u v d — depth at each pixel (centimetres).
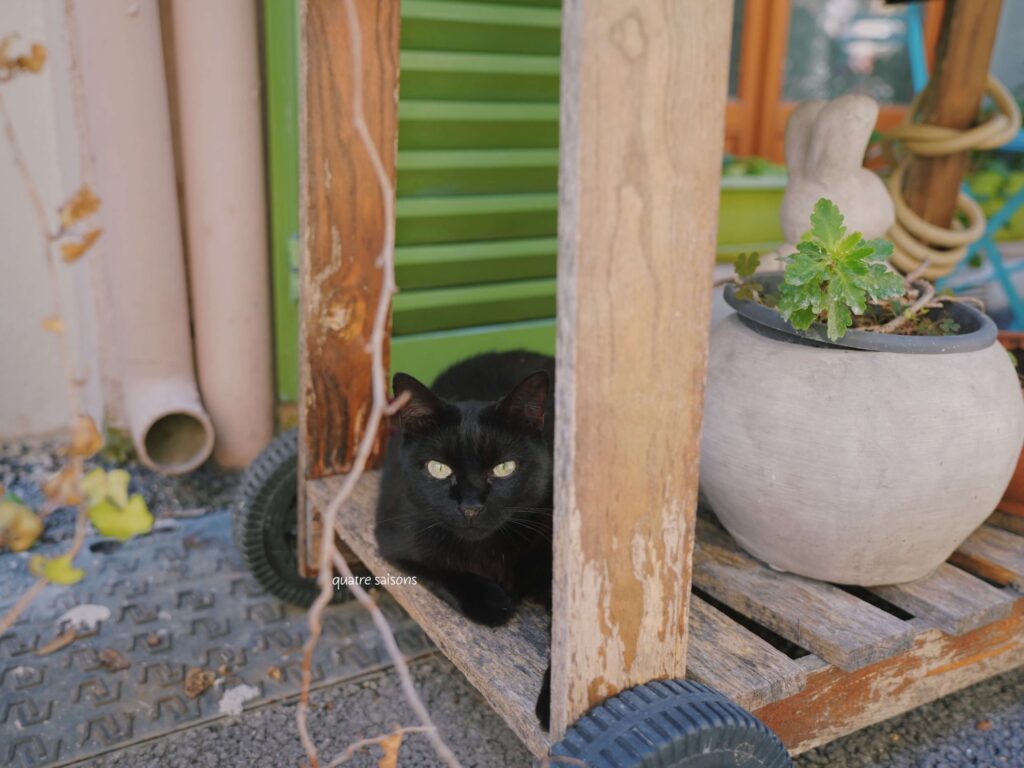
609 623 116
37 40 264
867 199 196
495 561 162
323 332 192
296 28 258
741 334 162
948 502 146
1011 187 358
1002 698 190
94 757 166
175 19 249
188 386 274
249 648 199
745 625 180
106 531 99
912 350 146
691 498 117
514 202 291
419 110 269
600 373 104
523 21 276
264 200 273
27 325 285
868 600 173
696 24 98
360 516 187
